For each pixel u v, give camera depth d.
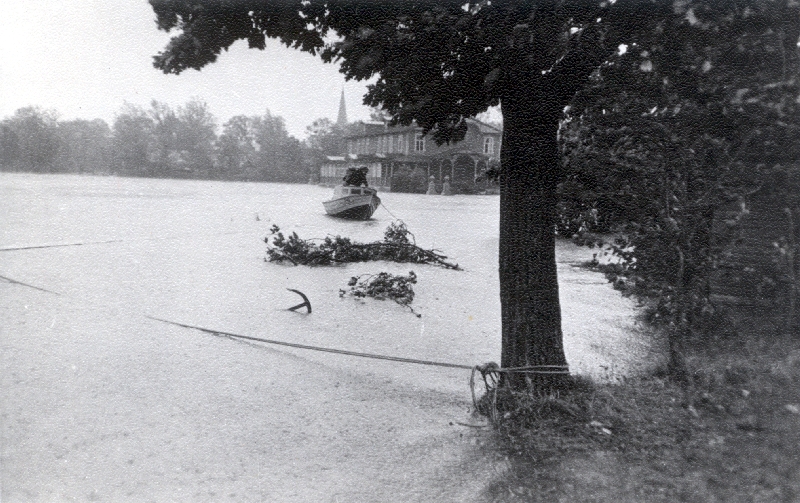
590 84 4.58
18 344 6.86
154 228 19.94
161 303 9.36
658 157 5.08
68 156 89.00
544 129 4.66
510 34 3.58
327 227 23.00
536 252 4.88
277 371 6.41
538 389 4.98
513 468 4.14
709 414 4.71
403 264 14.41
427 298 10.62
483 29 3.65
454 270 13.88
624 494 3.67
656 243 5.37
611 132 5.02
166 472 4.11
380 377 6.37
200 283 11.10
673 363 5.50
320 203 36.97
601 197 5.45
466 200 44.97
